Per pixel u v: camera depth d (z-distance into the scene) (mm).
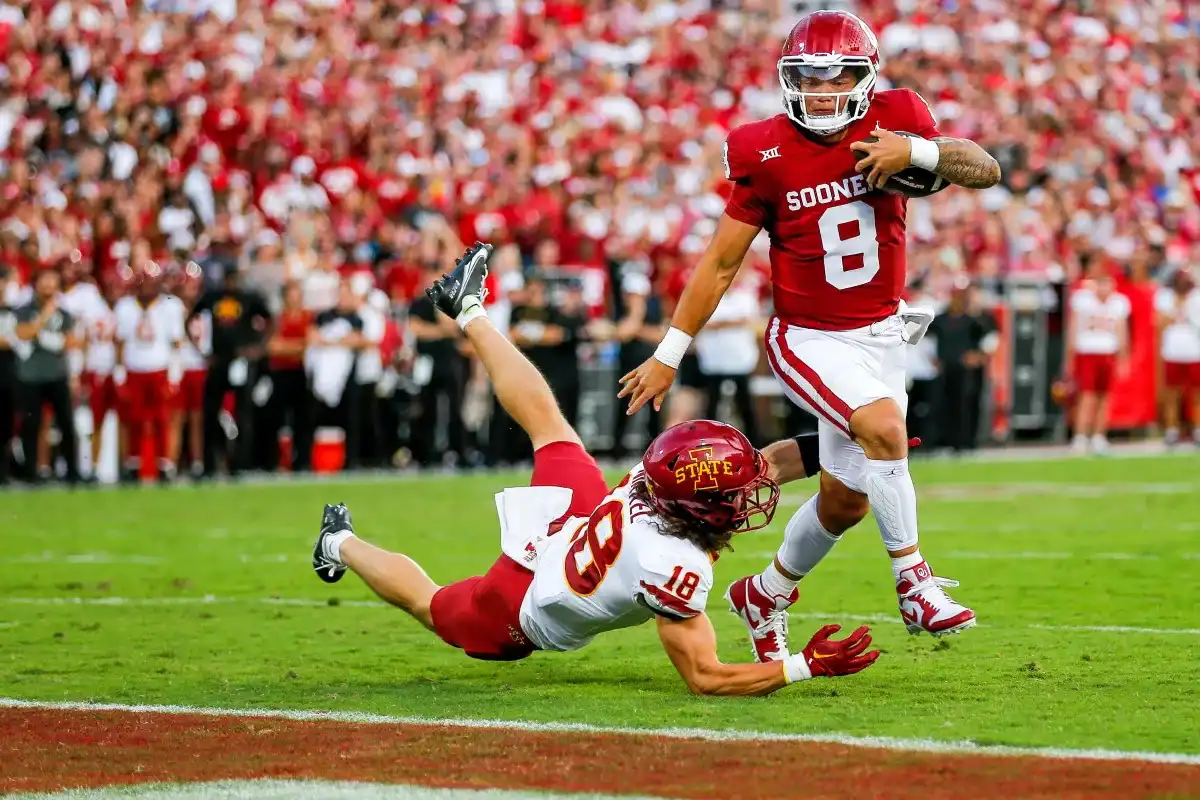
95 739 16672
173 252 52031
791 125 19859
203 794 14328
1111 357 61906
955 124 77375
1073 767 14812
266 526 38875
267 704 18531
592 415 57781
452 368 54938
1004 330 63188
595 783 14453
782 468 20297
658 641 22734
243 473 53781
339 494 47062
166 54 62000
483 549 34156
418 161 61969
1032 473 52594
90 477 50406
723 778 14555
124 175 57125
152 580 29812
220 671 20812
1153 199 80438
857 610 25438
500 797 14023
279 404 53531
